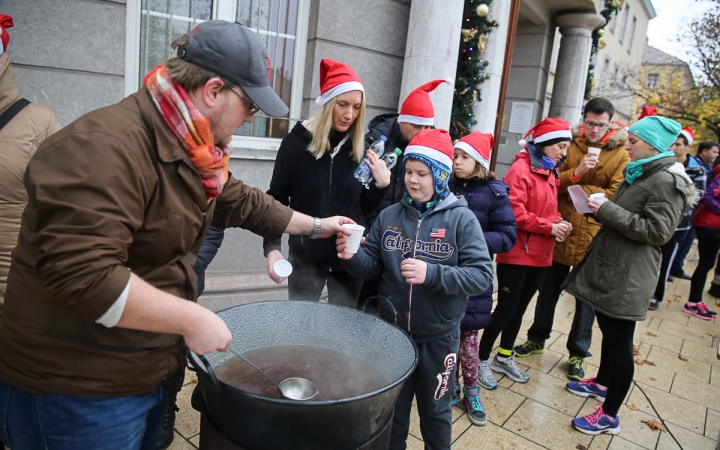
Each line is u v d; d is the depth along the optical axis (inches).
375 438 50.5
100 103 118.0
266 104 45.1
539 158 117.0
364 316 63.4
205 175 45.2
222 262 140.1
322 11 144.0
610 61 779.4
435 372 76.0
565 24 270.8
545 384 124.9
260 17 142.0
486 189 101.2
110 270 37.4
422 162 74.7
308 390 53.7
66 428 44.7
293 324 65.6
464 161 101.2
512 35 189.2
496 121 195.3
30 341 43.1
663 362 149.6
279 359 61.5
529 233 113.9
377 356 61.4
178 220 44.1
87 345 43.3
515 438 100.0
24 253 43.2
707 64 585.3
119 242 38.8
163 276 46.2
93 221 37.4
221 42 42.6
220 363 58.4
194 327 41.3
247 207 62.6
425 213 77.4
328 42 147.6
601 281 103.0
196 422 94.6
